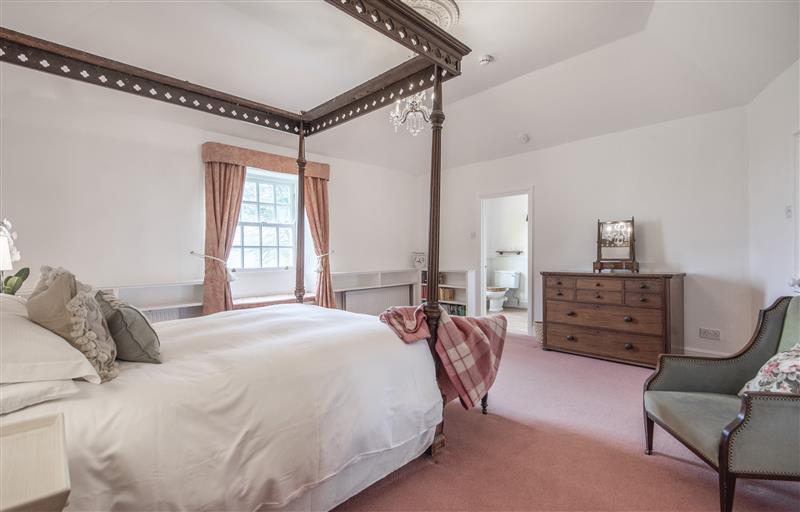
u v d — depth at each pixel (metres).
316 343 1.67
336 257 5.03
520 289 7.41
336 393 1.52
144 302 3.40
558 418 2.44
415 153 5.50
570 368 3.49
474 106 4.42
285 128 3.12
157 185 3.48
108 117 3.20
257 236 4.33
